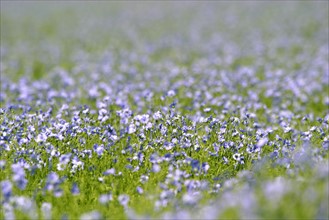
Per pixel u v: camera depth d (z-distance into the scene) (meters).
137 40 43.69
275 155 13.16
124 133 14.48
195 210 10.18
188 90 22.19
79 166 12.64
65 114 17.17
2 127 14.33
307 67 29.27
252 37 42.97
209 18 56.03
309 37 41.25
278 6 60.94
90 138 14.43
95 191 11.94
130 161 12.95
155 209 10.49
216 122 15.14
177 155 12.81
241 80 24.73
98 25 53.91
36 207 11.16
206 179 12.25
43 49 40.12
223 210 9.15
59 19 59.28
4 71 30.45
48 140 14.08
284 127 16.05
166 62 32.91
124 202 10.93
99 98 20.94
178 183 11.17
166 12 62.88
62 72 29.19
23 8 70.94
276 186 8.95
